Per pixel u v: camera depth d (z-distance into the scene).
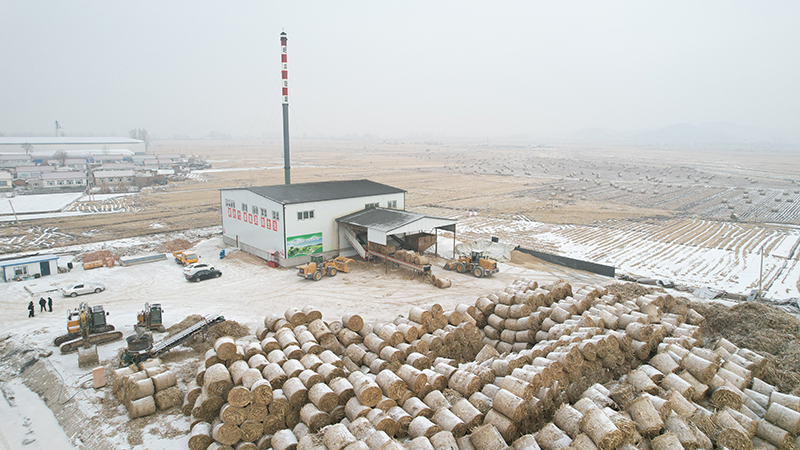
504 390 15.04
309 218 41.16
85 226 61.69
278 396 15.83
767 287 37.47
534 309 23.83
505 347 22.70
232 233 48.09
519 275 39.59
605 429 12.60
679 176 131.25
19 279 37.12
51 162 144.62
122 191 97.44
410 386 16.75
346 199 43.97
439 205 78.81
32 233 57.09
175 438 16.58
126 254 46.19
